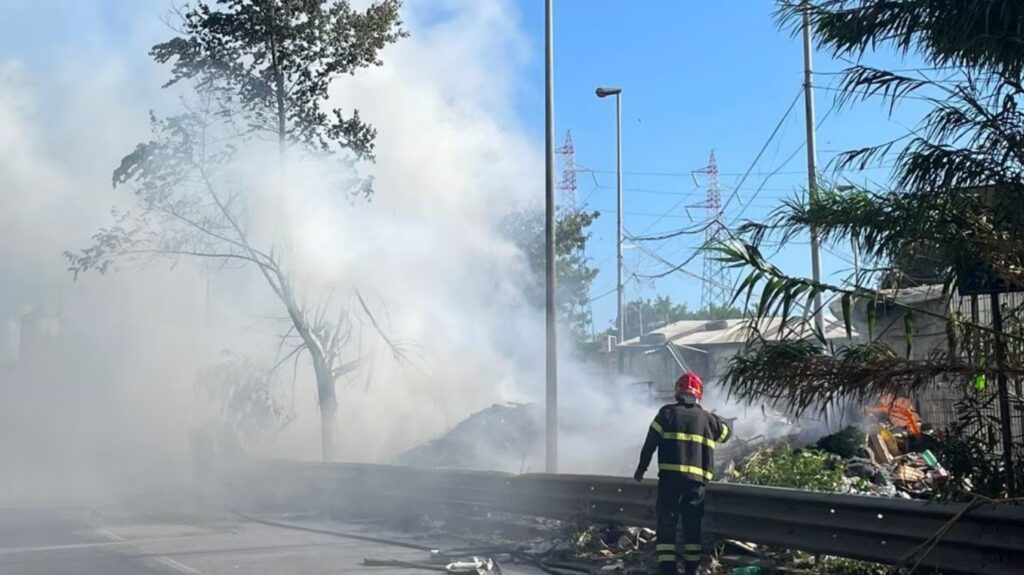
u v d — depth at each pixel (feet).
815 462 42.24
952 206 28.35
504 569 38.19
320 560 40.50
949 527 27.61
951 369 27.94
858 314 32.94
